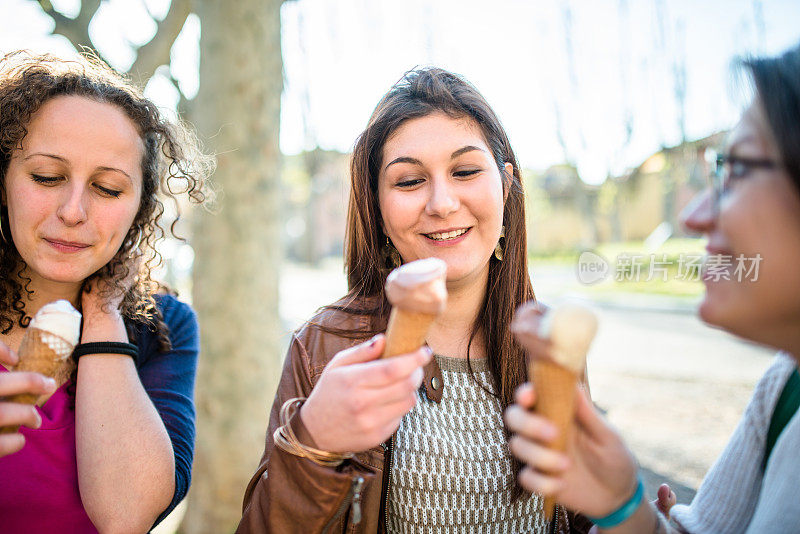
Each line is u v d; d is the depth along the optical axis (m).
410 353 0.98
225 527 3.57
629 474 0.99
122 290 1.51
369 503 1.37
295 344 1.50
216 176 3.59
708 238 0.95
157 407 1.55
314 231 32.78
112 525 1.28
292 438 1.11
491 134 1.49
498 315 1.54
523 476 0.89
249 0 3.57
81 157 1.25
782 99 0.82
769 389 1.11
